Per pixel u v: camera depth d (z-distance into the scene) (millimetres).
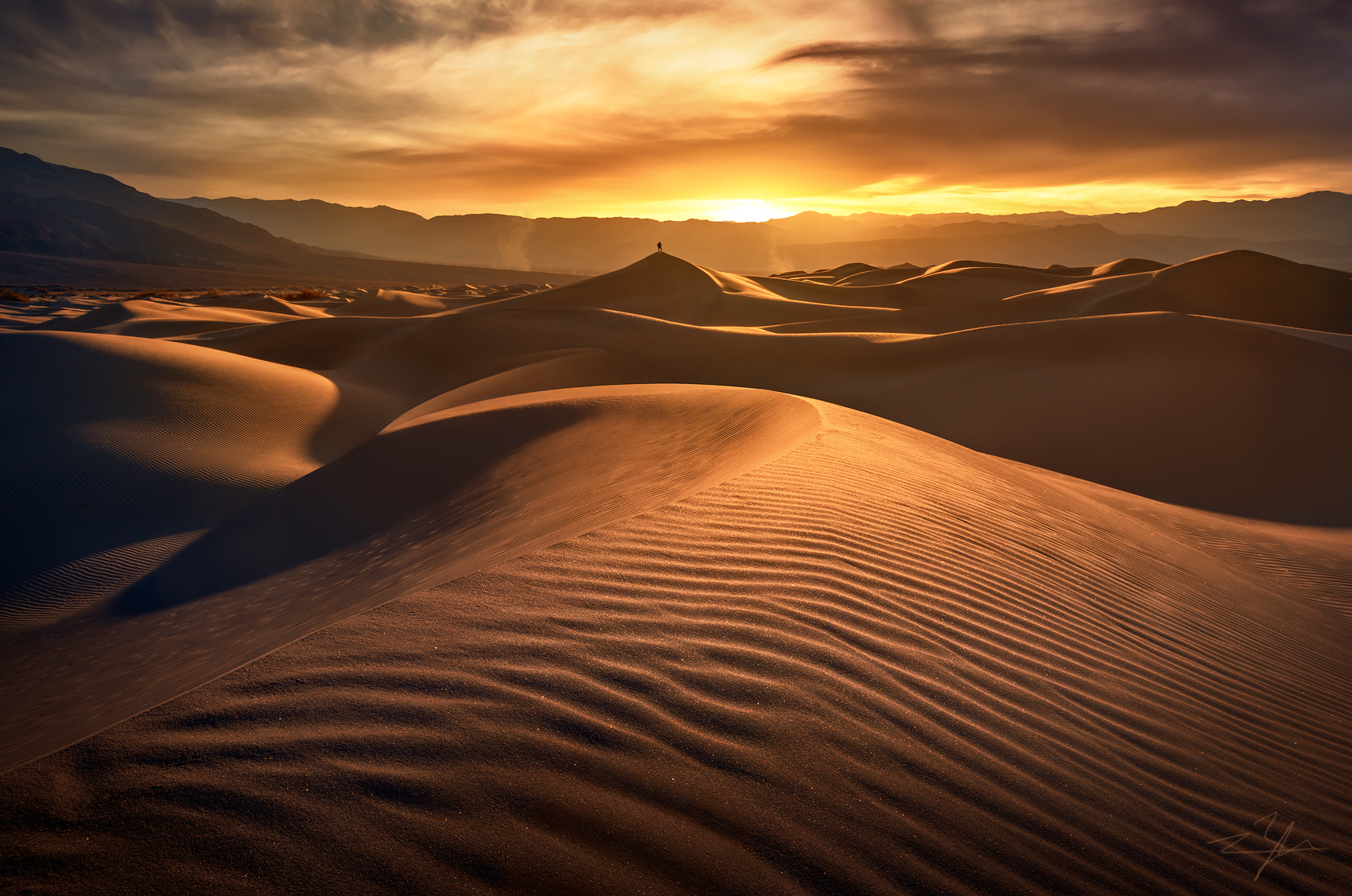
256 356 38406
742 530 4398
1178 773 2930
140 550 12055
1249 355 22703
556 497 7473
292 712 2289
